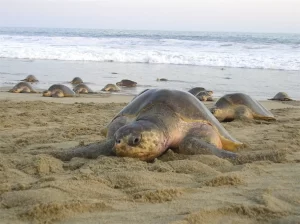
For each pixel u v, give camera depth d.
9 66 23.59
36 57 28.78
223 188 3.68
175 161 4.45
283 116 10.00
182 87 16.34
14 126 7.59
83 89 14.95
